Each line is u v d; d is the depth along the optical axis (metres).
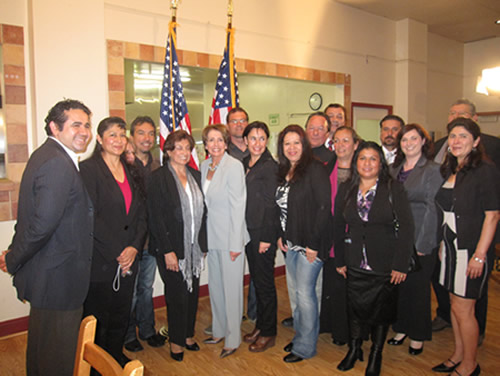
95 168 1.96
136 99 4.06
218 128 2.41
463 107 2.78
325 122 2.79
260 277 2.51
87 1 2.86
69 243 1.70
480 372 2.28
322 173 2.26
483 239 2.01
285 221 2.38
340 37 4.71
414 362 2.43
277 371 2.34
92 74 2.91
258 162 2.48
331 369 2.36
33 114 2.78
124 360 2.23
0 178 2.86
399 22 5.40
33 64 2.70
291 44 4.20
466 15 5.28
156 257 2.37
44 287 1.66
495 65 6.61
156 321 3.09
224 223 2.40
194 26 3.43
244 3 3.78
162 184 2.28
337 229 2.33
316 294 2.56
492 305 3.29
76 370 1.09
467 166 2.06
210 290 2.56
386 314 2.15
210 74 4.22
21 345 2.66
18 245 1.62
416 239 2.31
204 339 2.76
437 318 2.95
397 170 2.55
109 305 2.04
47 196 1.60
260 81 5.62
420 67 5.56
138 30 3.12
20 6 2.77
